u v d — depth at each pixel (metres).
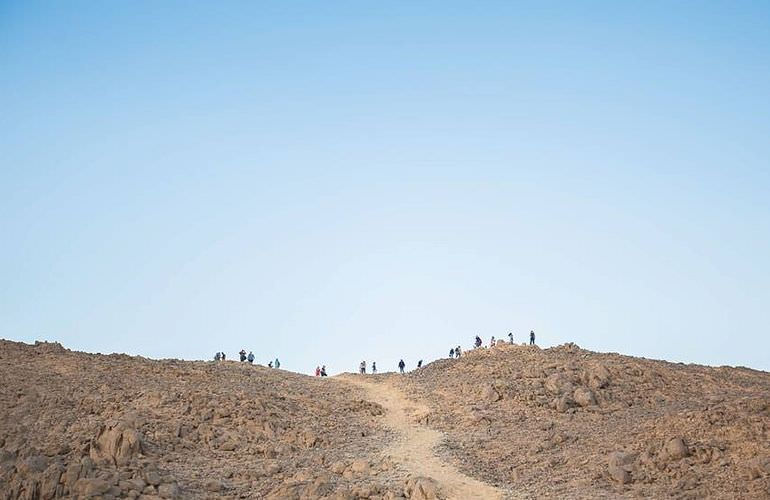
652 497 32.97
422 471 37.84
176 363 55.19
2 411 41.84
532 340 69.38
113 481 32.81
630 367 52.19
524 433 43.34
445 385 54.22
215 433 41.44
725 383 51.41
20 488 32.50
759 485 31.95
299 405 48.28
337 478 36.88
